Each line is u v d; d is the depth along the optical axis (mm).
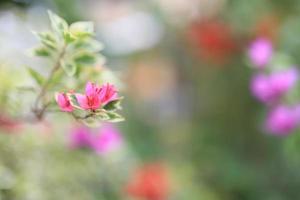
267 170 2357
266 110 2088
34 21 1287
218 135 2588
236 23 2338
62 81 928
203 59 2625
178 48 2834
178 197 1807
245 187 2320
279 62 1498
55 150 1248
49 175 1233
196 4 2607
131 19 2715
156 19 2758
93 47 923
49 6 1326
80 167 1293
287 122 1487
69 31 866
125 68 2479
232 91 2658
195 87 2828
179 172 1872
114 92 744
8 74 1120
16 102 1073
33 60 1199
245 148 2555
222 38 2449
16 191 1171
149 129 2496
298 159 1588
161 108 2859
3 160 1166
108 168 1458
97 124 757
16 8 1233
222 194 2322
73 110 752
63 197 1255
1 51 1212
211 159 2381
